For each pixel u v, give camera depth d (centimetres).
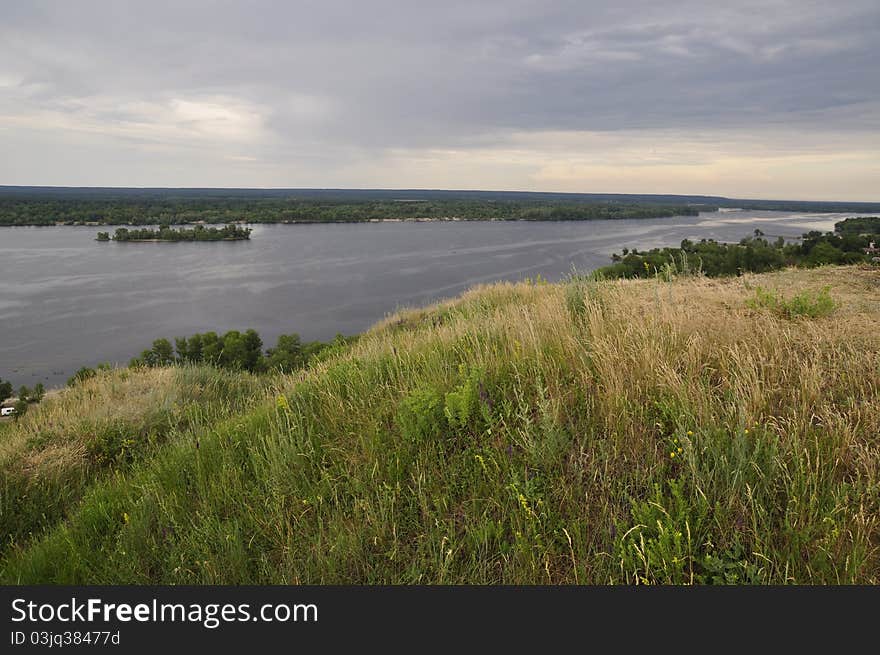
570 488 300
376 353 593
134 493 429
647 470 300
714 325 466
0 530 475
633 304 592
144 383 970
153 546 343
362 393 482
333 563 292
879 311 545
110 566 336
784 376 368
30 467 586
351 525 317
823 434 304
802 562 245
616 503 291
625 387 369
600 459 316
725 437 304
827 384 361
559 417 353
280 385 686
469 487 326
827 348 414
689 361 393
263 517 340
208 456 445
